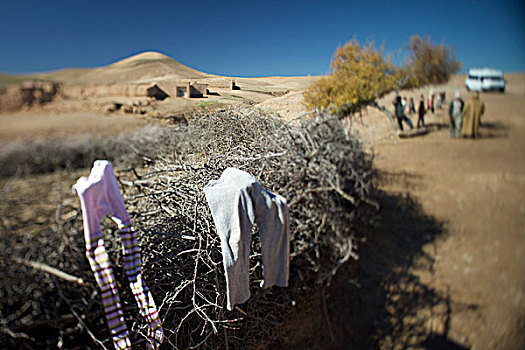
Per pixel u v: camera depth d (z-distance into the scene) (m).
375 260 2.66
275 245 1.60
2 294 1.16
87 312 1.28
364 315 2.42
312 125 2.50
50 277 1.24
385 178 2.87
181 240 1.72
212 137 2.78
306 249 2.27
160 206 1.97
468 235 2.43
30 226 1.31
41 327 1.25
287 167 2.16
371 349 2.21
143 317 1.44
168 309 1.46
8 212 1.36
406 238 2.64
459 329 2.16
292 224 2.15
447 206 2.55
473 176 2.54
